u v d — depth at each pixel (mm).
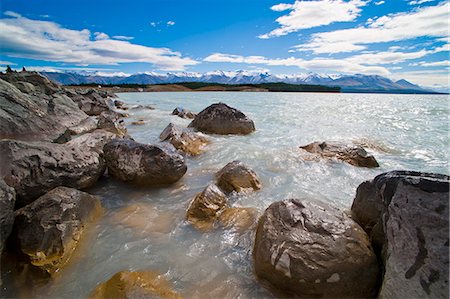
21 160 5418
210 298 3688
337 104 32750
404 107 28953
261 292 3795
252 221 5285
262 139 12195
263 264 3873
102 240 4848
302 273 3607
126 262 4320
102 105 20328
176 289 3797
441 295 2727
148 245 4742
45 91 19094
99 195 6559
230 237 4938
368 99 46969
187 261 4359
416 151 10734
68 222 4652
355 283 3584
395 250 3336
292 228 4148
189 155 9570
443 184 3158
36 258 4062
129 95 50156
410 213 3324
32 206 4594
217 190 6047
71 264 4258
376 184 4828
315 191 6926
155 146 7297
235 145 10539
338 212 4527
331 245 3814
